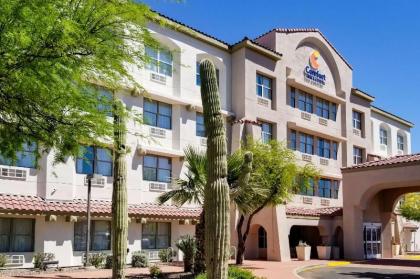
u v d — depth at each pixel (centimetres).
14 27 668
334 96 3928
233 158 1664
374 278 2080
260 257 2961
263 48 3250
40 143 927
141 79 2627
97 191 2372
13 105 784
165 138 2730
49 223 2145
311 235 3444
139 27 887
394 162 2956
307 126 3588
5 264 1964
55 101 781
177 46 2830
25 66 694
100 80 882
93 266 2192
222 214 825
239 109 3114
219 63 3120
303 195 3534
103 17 782
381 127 4866
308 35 3759
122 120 1023
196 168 1709
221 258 814
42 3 692
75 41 732
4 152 949
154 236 2577
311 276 2138
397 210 4153
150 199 2603
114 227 1376
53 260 2109
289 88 3550
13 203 1967
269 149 2434
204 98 873
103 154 2406
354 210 3142
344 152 4022
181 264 2425
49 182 2177
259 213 2870
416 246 4822
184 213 2617
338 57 4075
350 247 3117
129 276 1800
